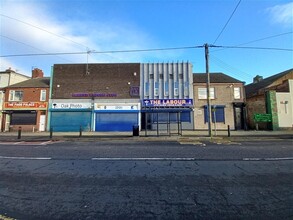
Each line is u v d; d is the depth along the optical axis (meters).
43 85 31.16
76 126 29.25
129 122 29.05
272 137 18.23
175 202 4.65
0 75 35.00
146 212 4.19
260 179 6.25
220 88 29.78
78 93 29.94
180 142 15.35
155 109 29.08
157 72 30.31
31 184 6.01
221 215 4.04
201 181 6.08
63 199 4.90
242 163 8.26
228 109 29.41
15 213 4.21
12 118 30.33
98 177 6.57
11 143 15.87
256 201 4.69
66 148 12.69
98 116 29.31
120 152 10.98
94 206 4.50
